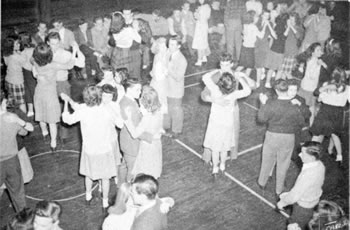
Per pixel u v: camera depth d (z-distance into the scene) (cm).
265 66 899
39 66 640
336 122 657
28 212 409
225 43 1009
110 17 880
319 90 660
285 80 550
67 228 545
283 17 873
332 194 614
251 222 572
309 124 767
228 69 610
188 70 990
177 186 634
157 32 951
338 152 680
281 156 579
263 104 573
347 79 667
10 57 728
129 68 817
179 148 725
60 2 1057
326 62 725
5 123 482
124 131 577
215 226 562
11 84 748
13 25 1026
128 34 796
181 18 973
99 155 538
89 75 855
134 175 575
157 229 382
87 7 1052
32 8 1043
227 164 693
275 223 572
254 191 631
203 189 631
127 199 432
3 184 554
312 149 472
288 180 650
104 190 566
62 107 733
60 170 661
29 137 737
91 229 546
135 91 546
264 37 877
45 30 817
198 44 980
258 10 911
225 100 595
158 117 545
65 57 676
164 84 682
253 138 765
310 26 943
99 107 522
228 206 600
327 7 970
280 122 556
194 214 581
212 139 625
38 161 679
